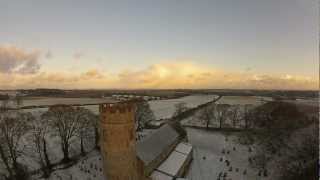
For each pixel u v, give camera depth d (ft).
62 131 166.20
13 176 133.08
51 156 162.81
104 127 98.58
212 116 291.58
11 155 134.31
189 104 507.30
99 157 166.20
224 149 194.39
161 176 122.42
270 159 159.43
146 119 264.93
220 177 139.23
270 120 255.91
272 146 174.40
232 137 233.35
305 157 143.84
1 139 131.34
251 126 277.03
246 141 211.20
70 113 170.81
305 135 171.32
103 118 98.43
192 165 158.51
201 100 635.66
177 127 196.24
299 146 164.04
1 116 157.79
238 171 148.46
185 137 195.93
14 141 165.99
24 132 147.43
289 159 150.20
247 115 291.58
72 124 172.04
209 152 186.91
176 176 125.70
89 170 144.56
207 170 150.30
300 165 133.39
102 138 101.09
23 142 169.58
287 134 184.14
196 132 255.50
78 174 139.74
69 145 181.16
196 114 333.21
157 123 277.44
